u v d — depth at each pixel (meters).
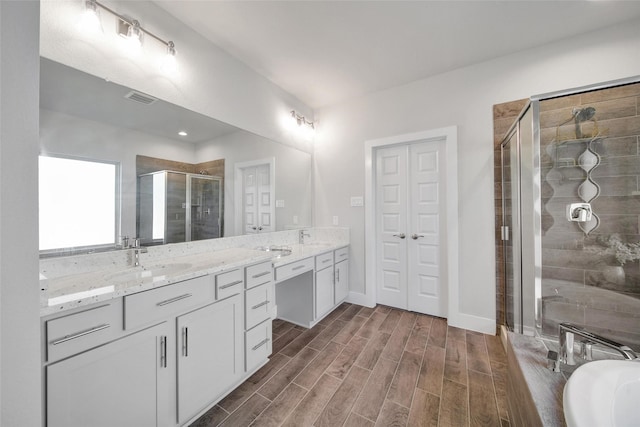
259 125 2.50
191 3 1.65
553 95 1.76
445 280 2.65
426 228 2.75
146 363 1.15
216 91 2.07
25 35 0.54
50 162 1.26
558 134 1.87
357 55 2.23
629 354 1.03
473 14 1.77
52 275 1.25
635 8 1.70
